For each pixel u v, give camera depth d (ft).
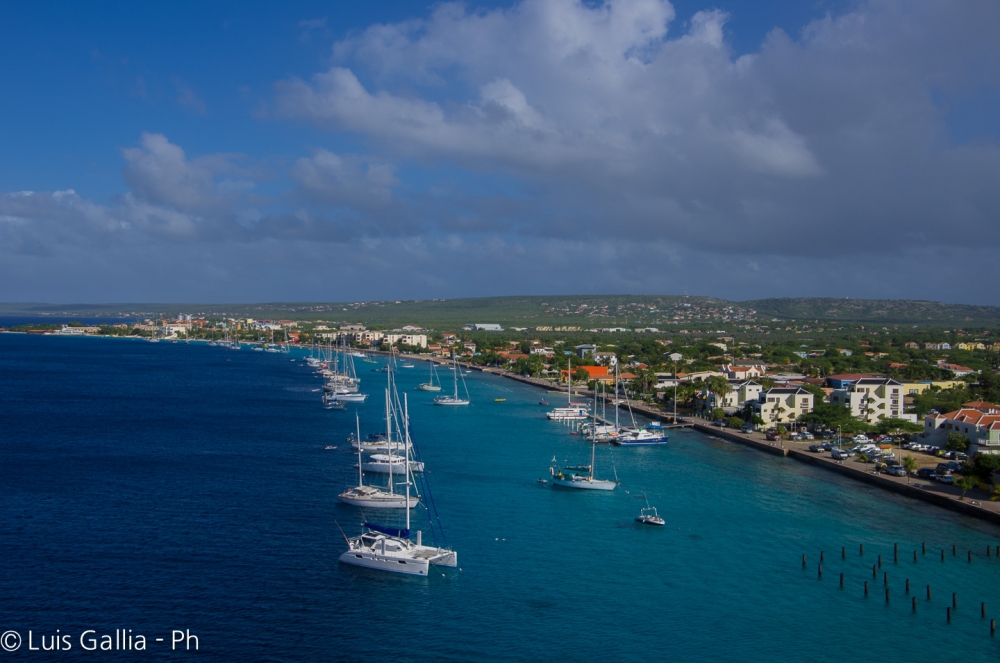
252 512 402.72
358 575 320.50
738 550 365.61
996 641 278.26
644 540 377.91
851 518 419.95
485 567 335.06
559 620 285.84
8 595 291.99
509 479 503.20
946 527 404.36
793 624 288.30
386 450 571.28
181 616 278.87
